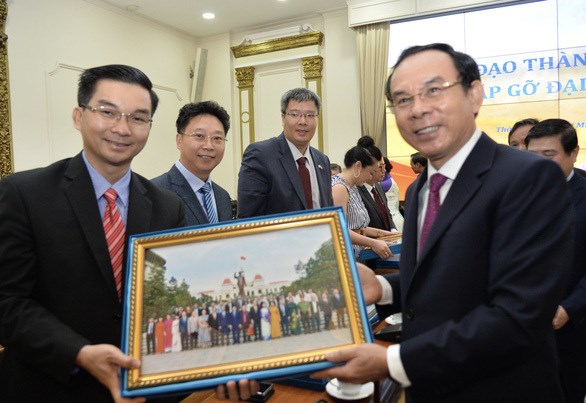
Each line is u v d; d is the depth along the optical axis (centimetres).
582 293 154
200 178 195
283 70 656
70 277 109
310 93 215
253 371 88
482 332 80
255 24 661
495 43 506
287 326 94
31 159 473
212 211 198
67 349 96
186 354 92
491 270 85
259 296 97
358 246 258
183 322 95
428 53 96
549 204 83
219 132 190
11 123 452
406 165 559
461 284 88
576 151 172
